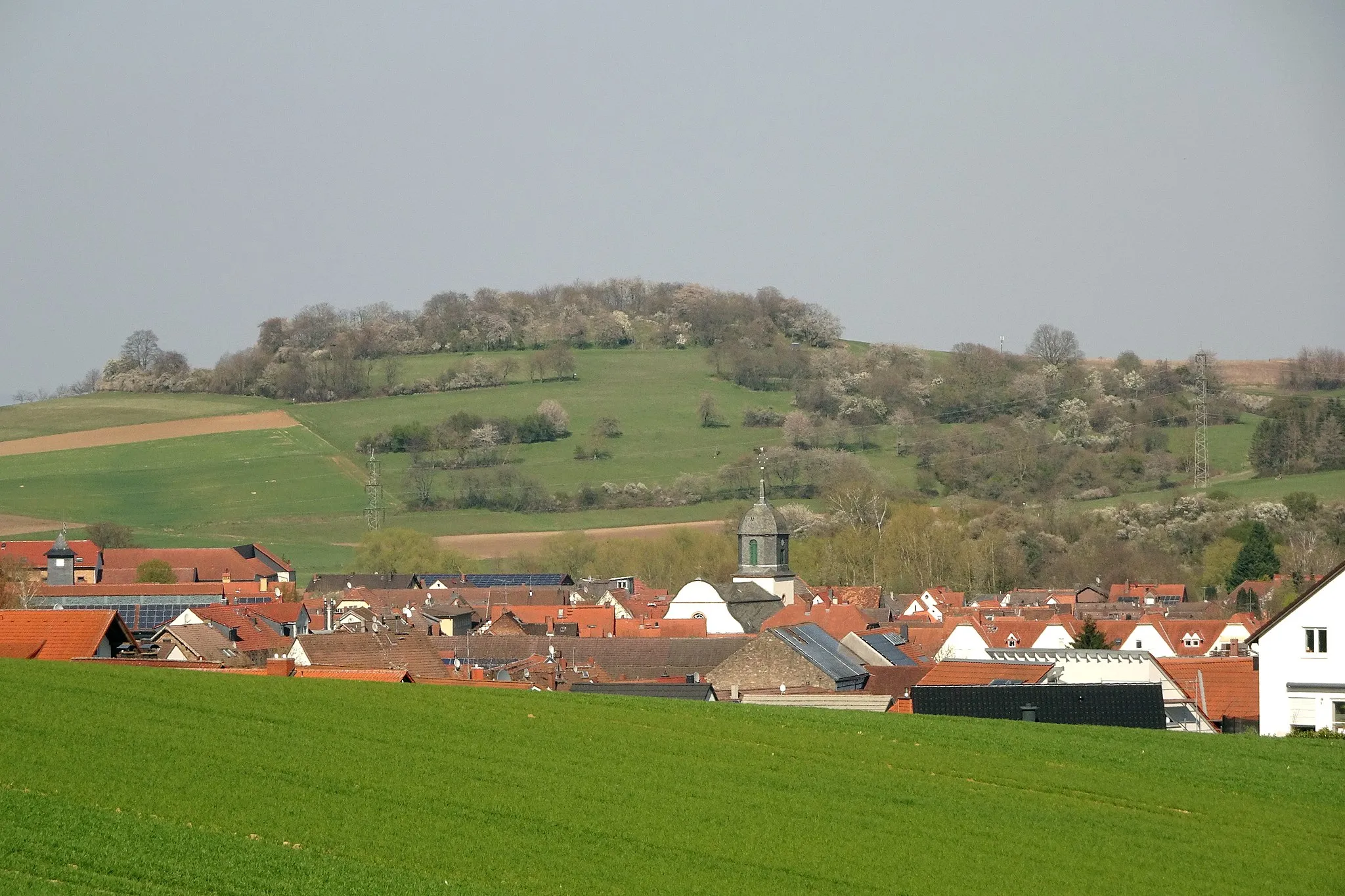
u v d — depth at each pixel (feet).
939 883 344.08
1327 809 413.59
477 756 419.33
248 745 407.44
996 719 521.65
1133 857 368.89
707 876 338.13
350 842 338.13
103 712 427.33
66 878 291.38
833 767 435.94
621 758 430.61
